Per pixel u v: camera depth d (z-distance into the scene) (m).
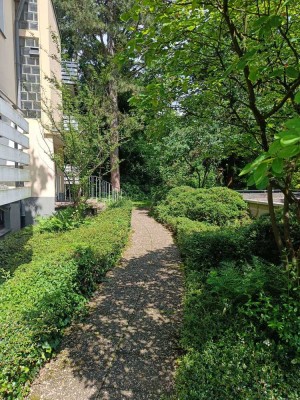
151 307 3.75
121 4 12.98
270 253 4.65
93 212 9.48
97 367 2.65
